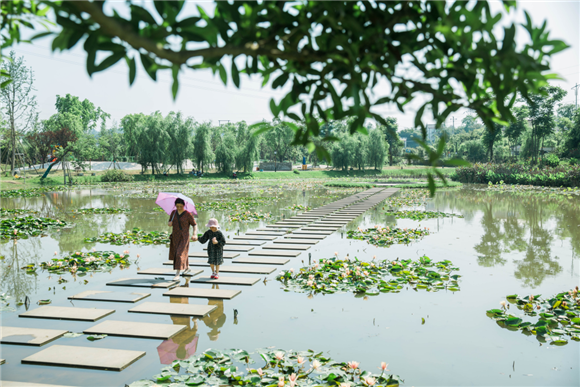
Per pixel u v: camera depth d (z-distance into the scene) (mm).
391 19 1609
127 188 36000
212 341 5000
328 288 7055
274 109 1924
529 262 8930
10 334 5176
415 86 1712
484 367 4297
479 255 9672
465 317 5723
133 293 6898
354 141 62344
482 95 1817
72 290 7121
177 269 7527
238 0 1521
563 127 58438
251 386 3869
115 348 4816
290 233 13047
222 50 1483
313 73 1743
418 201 23453
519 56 1420
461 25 1476
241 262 9195
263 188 36250
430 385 3924
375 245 11047
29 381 4059
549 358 4492
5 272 8336
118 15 1358
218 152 56000
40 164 59875
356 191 32625
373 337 5070
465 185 39625
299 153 84875
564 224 14391
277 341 4973
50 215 17656
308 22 1569
